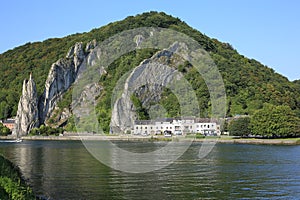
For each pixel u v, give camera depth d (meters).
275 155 101.06
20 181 47.84
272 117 162.88
